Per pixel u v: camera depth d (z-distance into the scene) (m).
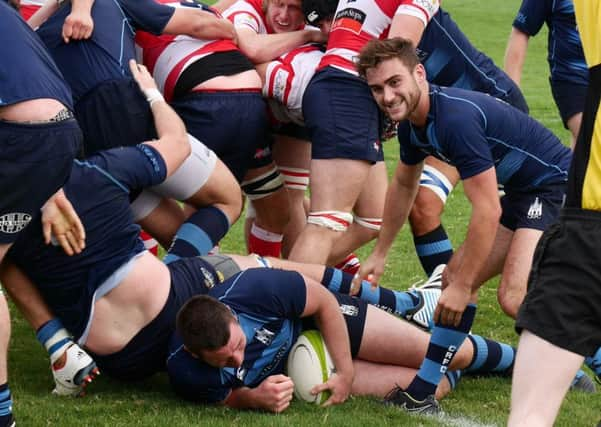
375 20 24.50
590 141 15.97
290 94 25.09
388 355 21.36
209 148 24.14
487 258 21.88
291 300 19.94
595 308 15.44
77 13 22.58
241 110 24.33
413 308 24.33
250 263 21.66
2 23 17.94
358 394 21.14
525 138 21.77
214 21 24.50
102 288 19.58
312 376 20.09
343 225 24.19
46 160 17.78
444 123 20.03
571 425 19.62
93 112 22.41
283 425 18.58
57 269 19.41
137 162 20.38
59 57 22.53
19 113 17.55
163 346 20.02
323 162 24.11
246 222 29.33
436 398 21.22
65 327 20.20
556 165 22.28
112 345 19.89
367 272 21.97
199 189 22.89
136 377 20.66
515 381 15.50
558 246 15.77
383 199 27.23
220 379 19.30
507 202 23.08
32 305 20.08
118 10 23.42
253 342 19.72
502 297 22.42
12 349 23.45
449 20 26.42
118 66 22.75
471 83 27.02
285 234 28.81
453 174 27.80
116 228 19.72
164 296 19.92
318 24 25.81
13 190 17.64
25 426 18.38
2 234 17.88
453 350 20.41
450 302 19.97
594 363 20.03
